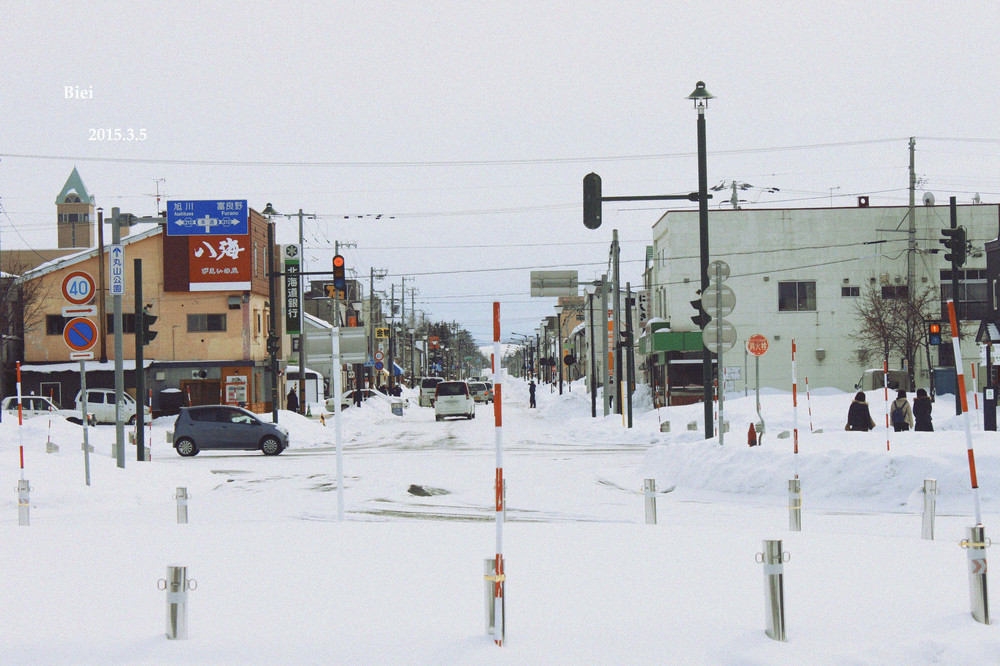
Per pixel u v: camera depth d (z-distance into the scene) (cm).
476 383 10981
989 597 940
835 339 6600
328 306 11675
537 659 759
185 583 813
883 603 910
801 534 1380
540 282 5575
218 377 6575
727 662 753
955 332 958
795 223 6644
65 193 18588
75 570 1105
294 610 902
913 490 1922
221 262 6562
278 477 2889
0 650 783
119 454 2655
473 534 1372
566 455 3612
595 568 1095
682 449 2509
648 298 8412
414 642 800
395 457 3625
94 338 2203
